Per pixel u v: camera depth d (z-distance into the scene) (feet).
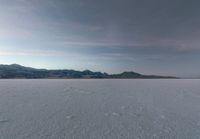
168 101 25.16
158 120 15.12
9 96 29.60
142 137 11.13
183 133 11.83
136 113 17.66
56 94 32.99
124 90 42.32
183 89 45.47
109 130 12.45
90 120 15.01
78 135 11.43
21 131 12.10
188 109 19.70
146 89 45.60
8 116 16.15
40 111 18.25
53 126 13.26
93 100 25.80
